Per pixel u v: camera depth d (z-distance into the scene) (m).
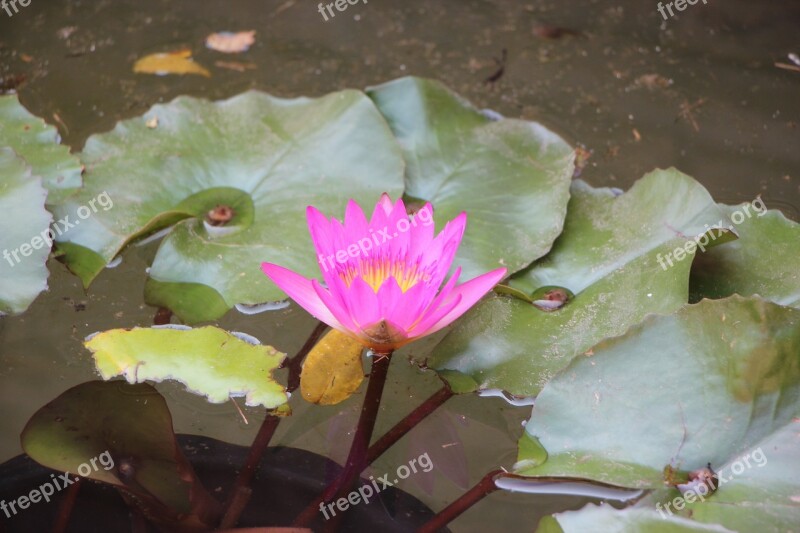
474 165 1.42
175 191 1.40
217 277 1.36
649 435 1.27
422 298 1.27
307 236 1.37
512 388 1.31
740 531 1.24
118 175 1.40
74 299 1.36
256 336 1.35
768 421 1.27
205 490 1.29
